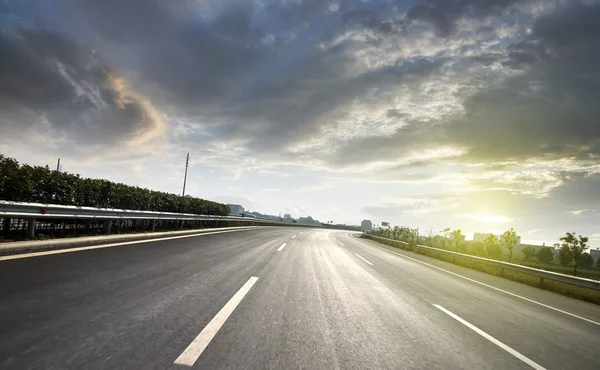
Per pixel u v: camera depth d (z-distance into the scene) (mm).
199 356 3059
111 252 8281
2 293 4273
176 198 20969
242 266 8531
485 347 4332
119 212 11656
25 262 6070
